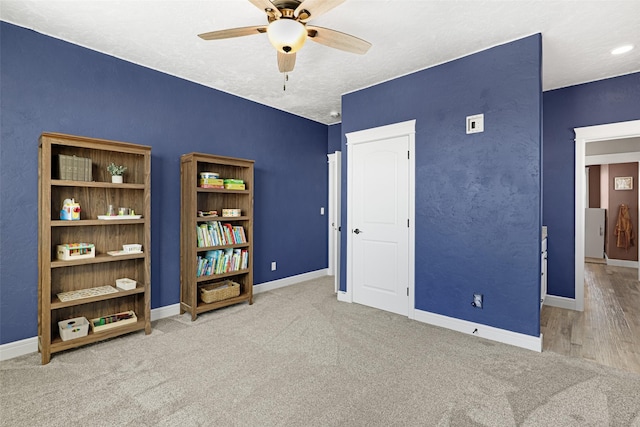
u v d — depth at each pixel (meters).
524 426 1.66
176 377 2.14
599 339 2.79
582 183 3.58
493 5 2.19
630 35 2.57
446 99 3.07
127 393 1.95
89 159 2.64
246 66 3.20
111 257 2.66
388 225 3.55
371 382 2.08
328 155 5.47
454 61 3.01
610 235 6.54
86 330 2.57
